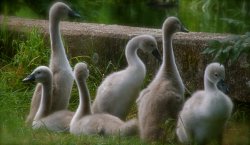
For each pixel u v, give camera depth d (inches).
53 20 587.5
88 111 533.3
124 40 651.5
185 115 481.7
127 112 550.6
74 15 600.1
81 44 665.6
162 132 494.0
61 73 571.5
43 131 522.9
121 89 539.5
